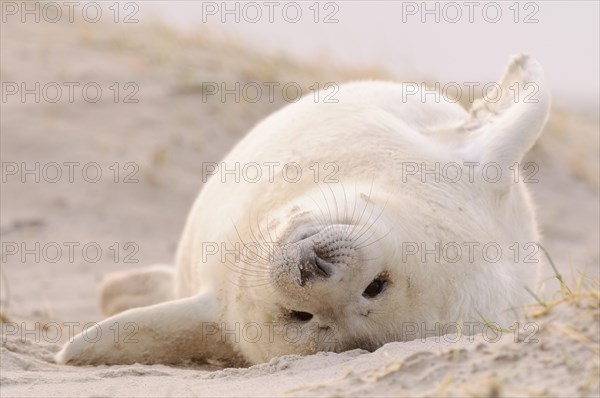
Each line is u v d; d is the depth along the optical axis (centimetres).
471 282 2297
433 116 2745
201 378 1986
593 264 4325
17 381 1950
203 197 2875
